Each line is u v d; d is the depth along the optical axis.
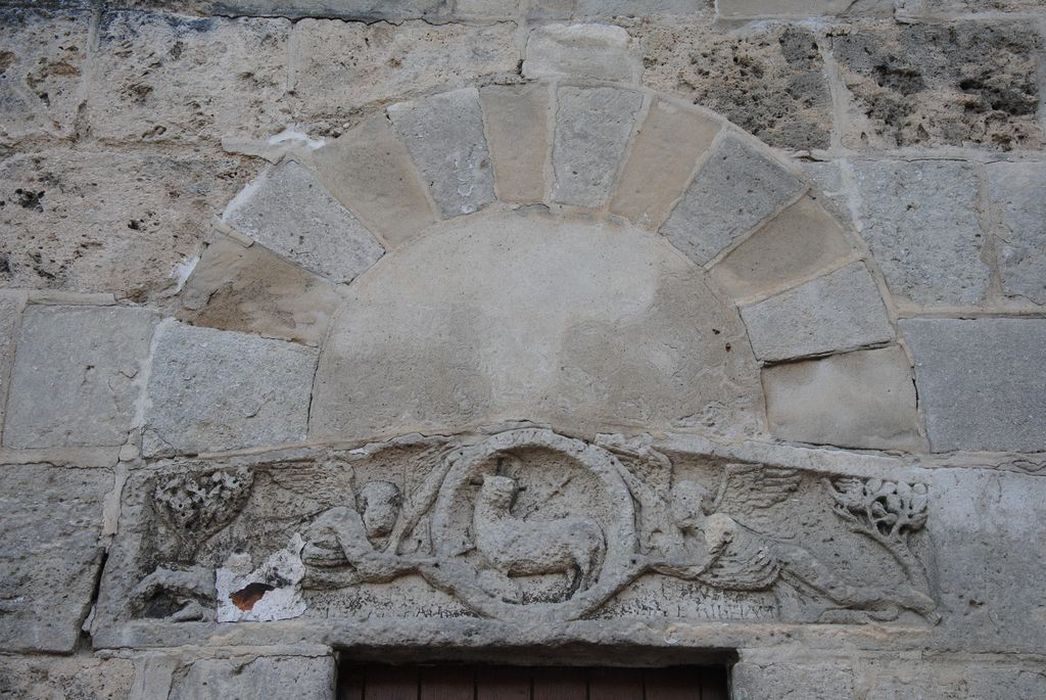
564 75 3.48
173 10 3.55
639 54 3.52
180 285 3.19
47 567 2.87
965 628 2.84
